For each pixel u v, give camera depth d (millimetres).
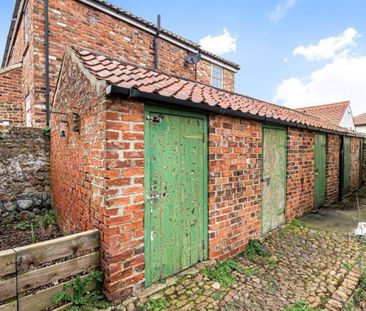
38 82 5648
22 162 5469
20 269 2143
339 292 2875
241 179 4016
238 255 3887
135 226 2652
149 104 2771
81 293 2477
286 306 2592
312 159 6453
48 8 5695
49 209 5750
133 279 2648
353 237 4621
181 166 3145
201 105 3088
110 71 3064
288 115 6199
